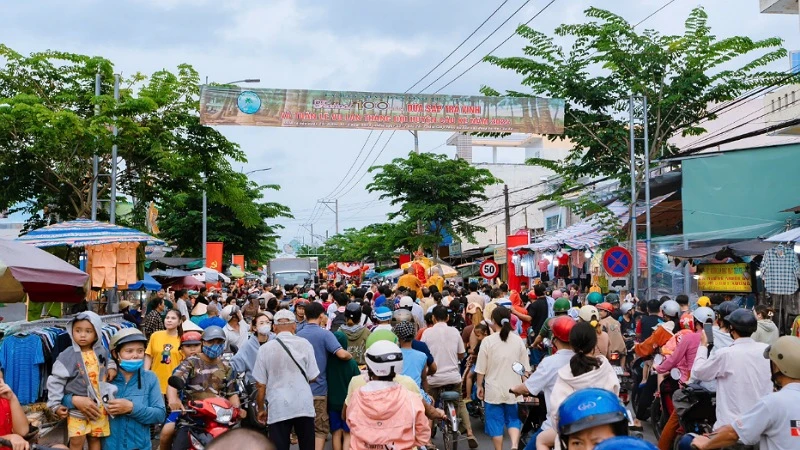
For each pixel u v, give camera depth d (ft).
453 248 153.17
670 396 28.68
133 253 42.42
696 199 68.28
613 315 44.06
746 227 64.13
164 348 31.04
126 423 21.11
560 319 19.79
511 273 92.43
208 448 5.59
